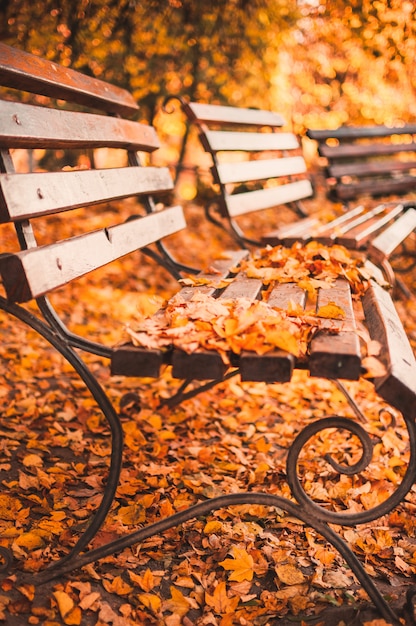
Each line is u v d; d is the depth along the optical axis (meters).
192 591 2.25
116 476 2.23
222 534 2.57
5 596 2.09
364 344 2.37
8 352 4.37
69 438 3.29
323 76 11.02
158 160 11.42
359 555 2.53
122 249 2.71
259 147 5.11
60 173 2.39
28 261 1.92
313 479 3.09
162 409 3.70
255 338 2.00
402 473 3.21
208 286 2.90
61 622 2.03
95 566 2.31
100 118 3.04
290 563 2.40
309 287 2.84
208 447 3.36
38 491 2.78
